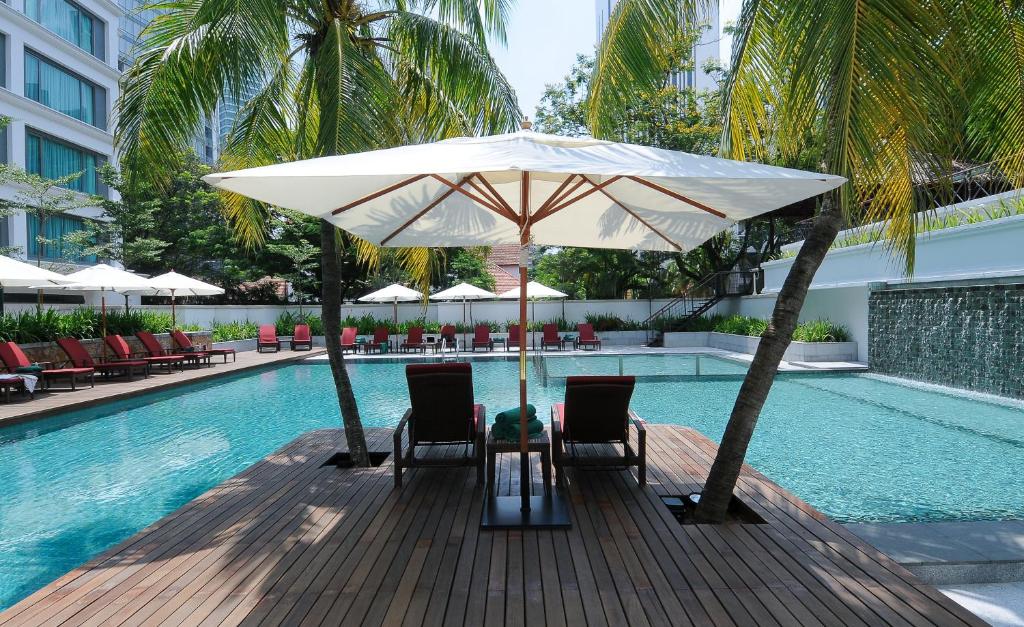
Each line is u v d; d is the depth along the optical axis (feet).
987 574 12.53
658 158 11.68
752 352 59.47
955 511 17.80
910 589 10.55
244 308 78.95
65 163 78.64
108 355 49.75
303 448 21.49
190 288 55.83
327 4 20.39
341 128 18.30
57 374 39.63
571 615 9.69
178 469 23.67
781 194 12.30
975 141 17.71
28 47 71.82
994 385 36.35
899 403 35.70
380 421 33.32
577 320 83.05
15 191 68.90
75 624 9.47
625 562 11.73
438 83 25.43
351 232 16.96
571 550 12.32
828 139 12.98
